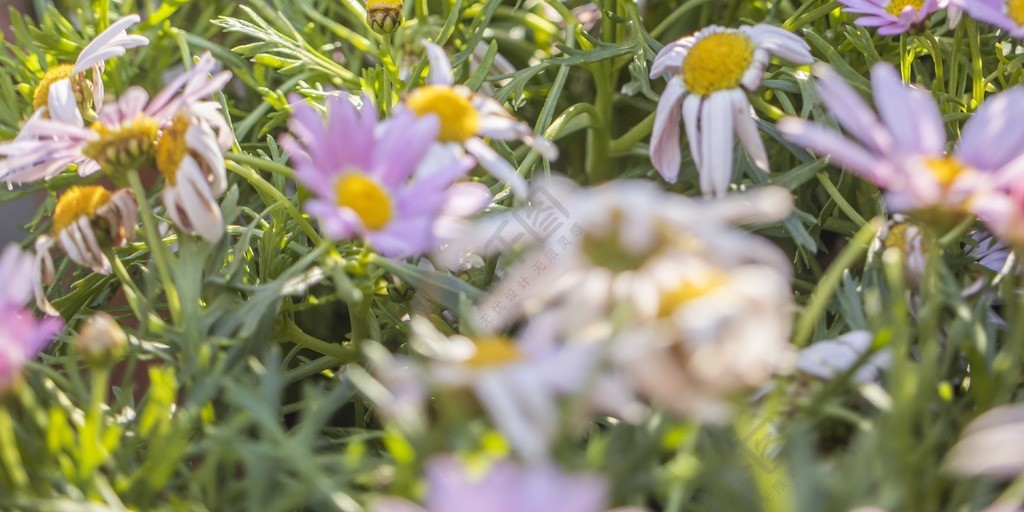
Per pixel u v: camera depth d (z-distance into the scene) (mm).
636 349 411
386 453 476
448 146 497
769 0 625
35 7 662
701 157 523
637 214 424
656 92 636
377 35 597
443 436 418
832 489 428
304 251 551
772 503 424
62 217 505
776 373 451
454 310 506
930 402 459
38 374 488
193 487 447
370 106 479
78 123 536
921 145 443
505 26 678
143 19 660
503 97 587
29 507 432
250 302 497
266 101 601
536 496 390
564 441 420
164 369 484
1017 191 429
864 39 574
